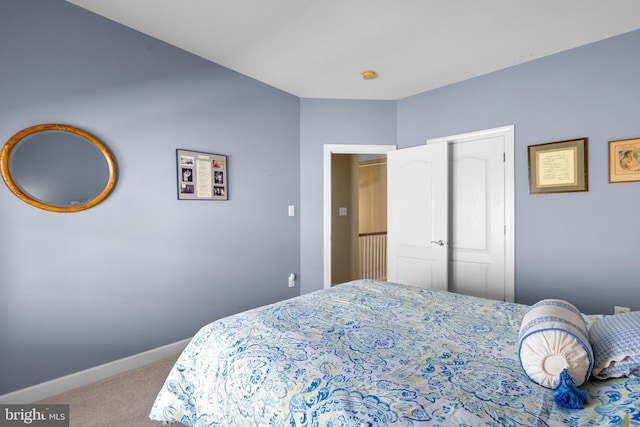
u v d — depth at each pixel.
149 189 2.49
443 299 1.87
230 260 3.06
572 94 2.67
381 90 3.55
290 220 3.64
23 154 1.94
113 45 2.29
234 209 3.09
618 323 1.08
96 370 2.22
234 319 1.53
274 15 2.23
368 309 1.68
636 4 2.10
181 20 2.29
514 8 2.14
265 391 1.03
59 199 2.06
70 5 2.09
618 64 2.47
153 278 2.52
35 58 1.97
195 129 2.78
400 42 2.58
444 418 0.81
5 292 1.89
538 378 0.96
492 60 2.88
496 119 3.09
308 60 2.89
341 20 2.29
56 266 2.07
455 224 3.38
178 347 2.66
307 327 1.42
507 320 1.53
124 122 2.35
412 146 3.69
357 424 0.82
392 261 3.75
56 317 2.07
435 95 3.50
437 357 1.16
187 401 1.32
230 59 2.86
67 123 2.09
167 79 2.59
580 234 2.65
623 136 2.46
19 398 1.92
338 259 5.23
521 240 2.95
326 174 3.76
